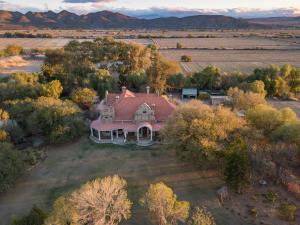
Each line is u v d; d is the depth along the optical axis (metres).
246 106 90.19
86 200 41.41
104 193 42.78
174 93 127.38
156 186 44.50
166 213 43.09
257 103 89.94
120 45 140.62
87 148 76.38
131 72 126.81
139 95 90.12
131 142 78.62
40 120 77.81
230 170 55.66
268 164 62.72
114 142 78.69
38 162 69.69
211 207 53.31
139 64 136.12
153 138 80.44
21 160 61.84
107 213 43.09
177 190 58.44
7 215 52.41
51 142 77.56
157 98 85.38
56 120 77.62
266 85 120.50
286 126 64.00
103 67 139.38
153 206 42.84
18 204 55.25
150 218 45.69
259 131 65.56
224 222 49.66
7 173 56.53
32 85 104.31
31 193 58.47
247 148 61.44
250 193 56.94
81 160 70.62
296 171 63.28
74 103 92.12
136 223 49.50
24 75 119.56
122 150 75.25
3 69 178.38
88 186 43.53
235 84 127.31
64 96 117.50
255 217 50.69
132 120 81.69
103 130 78.69
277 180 59.91
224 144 61.28
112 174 64.44
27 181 62.41
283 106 109.19
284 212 50.78
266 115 68.88
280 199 55.09
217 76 130.88
